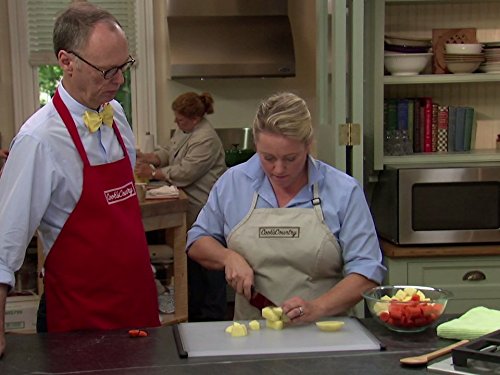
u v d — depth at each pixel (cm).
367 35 362
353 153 325
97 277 212
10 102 528
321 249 210
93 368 161
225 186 222
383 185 358
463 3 383
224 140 539
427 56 360
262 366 160
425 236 338
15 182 197
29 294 365
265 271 215
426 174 334
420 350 170
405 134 373
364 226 210
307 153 204
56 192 205
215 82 536
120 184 216
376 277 204
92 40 192
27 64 527
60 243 211
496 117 396
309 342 176
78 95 205
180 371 157
